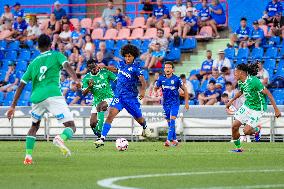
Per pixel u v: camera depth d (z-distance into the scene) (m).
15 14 79.69
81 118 57.06
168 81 44.84
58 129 57.31
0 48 76.94
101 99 45.50
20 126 58.62
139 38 73.31
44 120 57.53
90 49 70.81
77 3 83.62
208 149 41.09
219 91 59.84
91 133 57.12
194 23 71.25
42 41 29.44
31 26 77.44
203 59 69.62
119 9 76.62
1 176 24.61
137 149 41.06
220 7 72.69
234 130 38.22
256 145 46.56
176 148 42.34
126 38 74.06
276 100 60.62
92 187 21.25
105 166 28.56
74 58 69.31
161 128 55.38
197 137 55.38
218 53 64.12
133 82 40.50
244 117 38.06
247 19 74.88
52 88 29.36
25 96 67.44
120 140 39.62
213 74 62.41
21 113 58.53
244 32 68.06
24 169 27.30
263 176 24.25
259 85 37.69
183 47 70.06
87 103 62.25
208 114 55.09
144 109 55.75
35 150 39.91
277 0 70.50
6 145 47.75
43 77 29.31
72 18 82.12
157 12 74.38
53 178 23.88
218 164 29.45
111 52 68.31
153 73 67.38
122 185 21.72
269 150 39.88
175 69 69.31
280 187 21.00
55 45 72.75
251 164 29.45
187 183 22.17
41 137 57.72
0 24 79.31
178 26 70.88
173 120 44.94
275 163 30.03
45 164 29.56
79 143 49.50
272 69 64.81
